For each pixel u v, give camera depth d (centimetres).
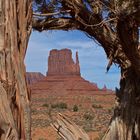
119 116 818
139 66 742
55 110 6544
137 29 693
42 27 808
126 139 803
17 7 368
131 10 645
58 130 754
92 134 3503
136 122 802
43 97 11050
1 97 337
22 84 352
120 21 668
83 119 5272
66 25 806
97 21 768
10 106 341
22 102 349
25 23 371
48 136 3481
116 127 814
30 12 379
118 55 809
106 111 6706
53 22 806
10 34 354
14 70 351
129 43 691
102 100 10481
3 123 332
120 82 836
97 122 4803
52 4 791
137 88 803
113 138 815
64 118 756
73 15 797
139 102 801
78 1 762
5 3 356
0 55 347
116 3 661
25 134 348
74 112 6353
